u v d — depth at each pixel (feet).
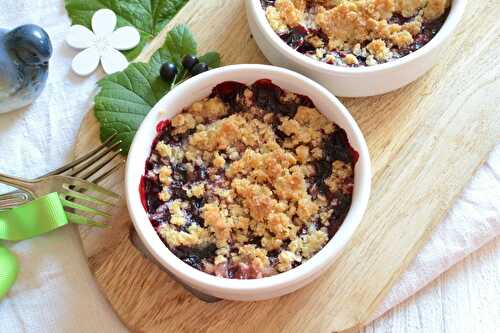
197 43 1.74
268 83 1.60
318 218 1.52
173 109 1.58
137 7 1.82
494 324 1.60
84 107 1.74
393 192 1.62
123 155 1.65
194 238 1.49
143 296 1.55
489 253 1.65
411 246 1.58
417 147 1.65
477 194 1.66
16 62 1.64
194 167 1.56
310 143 1.57
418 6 1.68
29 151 1.71
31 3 1.82
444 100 1.69
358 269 1.56
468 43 1.73
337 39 1.67
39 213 1.56
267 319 1.54
